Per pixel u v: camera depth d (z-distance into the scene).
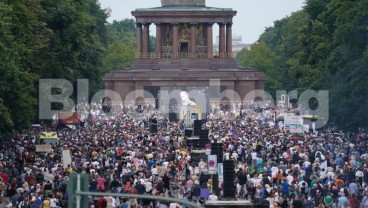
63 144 158.88
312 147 151.00
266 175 112.38
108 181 107.25
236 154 145.50
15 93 136.50
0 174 112.88
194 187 105.69
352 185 102.44
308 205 96.75
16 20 151.38
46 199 94.94
